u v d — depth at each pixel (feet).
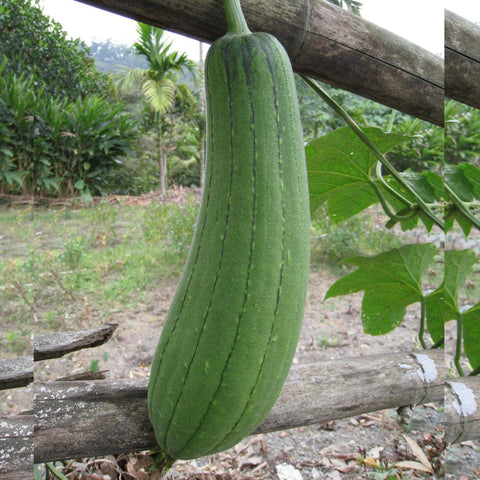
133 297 5.87
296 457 3.84
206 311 1.24
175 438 1.35
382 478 3.52
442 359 2.40
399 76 1.71
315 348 5.45
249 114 1.22
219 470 3.65
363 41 1.61
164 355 1.33
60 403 1.67
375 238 7.48
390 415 4.30
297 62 1.56
